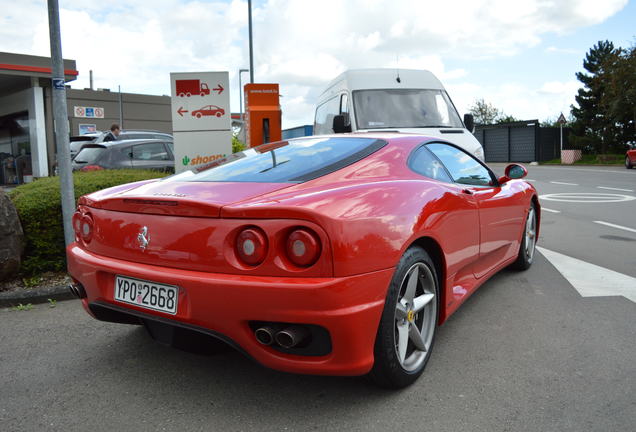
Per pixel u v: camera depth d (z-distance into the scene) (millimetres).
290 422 2270
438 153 3357
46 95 16984
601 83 34000
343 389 2561
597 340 3125
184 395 2539
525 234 4664
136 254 2410
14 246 4340
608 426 2180
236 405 2432
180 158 7898
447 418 2271
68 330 3498
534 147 33469
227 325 2133
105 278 2562
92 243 2664
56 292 4184
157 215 2379
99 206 2654
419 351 2680
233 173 2803
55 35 4543
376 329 2223
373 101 8242
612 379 2609
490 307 3791
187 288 2182
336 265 2061
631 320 3463
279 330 2098
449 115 8359
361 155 2848
